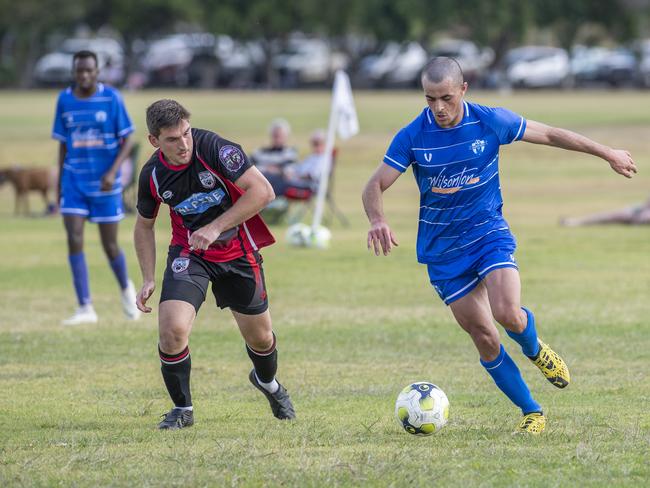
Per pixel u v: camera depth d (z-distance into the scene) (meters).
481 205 21.02
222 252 21.03
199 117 121.69
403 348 31.12
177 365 21.23
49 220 68.50
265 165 64.31
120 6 181.62
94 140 34.81
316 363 29.14
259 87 193.50
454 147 20.72
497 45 189.00
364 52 197.75
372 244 20.66
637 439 20.12
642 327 33.31
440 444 20.03
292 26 187.88
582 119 115.56
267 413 23.47
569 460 18.55
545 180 86.06
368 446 19.89
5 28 187.50
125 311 36.34
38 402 24.66
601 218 61.25
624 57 192.12
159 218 69.38
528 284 41.72
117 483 17.20
